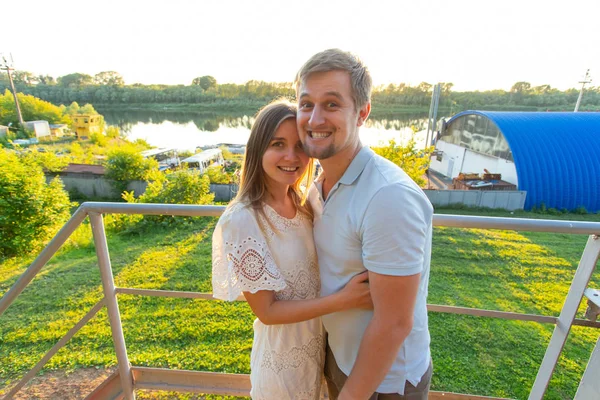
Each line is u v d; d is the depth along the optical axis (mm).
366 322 1045
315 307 999
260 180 1112
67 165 16516
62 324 4363
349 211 958
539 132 15422
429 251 1016
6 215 8117
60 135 49375
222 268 1165
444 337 3938
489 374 3361
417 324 1048
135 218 8844
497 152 15992
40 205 8555
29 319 4551
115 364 3391
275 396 1209
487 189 14367
